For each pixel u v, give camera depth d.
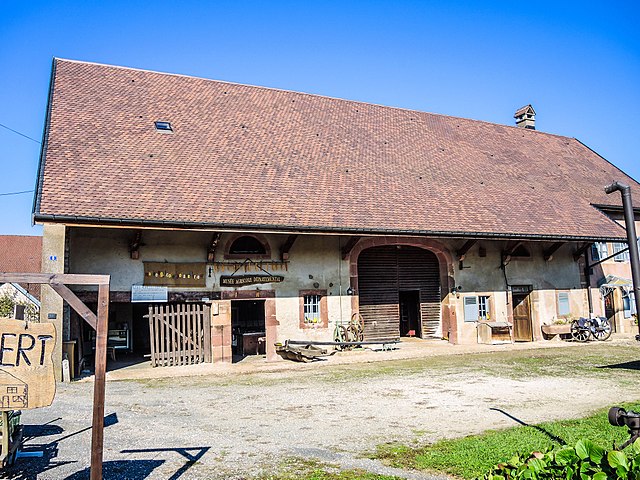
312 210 15.17
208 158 15.97
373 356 15.99
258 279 15.59
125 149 15.16
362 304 18.31
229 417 8.82
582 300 21.28
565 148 26.09
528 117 28.11
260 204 14.70
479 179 20.25
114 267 13.99
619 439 6.76
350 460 6.50
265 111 19.67
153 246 14.49
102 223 12.35
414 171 19.19
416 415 8.83
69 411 9.22
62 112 15.89
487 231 17.14
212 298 15.02
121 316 20.31
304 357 15.18
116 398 10.43
